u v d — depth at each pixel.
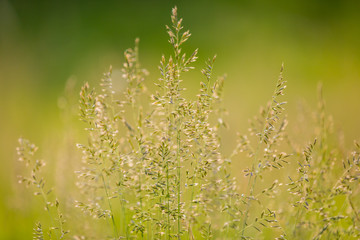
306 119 3.98
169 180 2.77
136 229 2.69
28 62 11.68
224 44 13.44
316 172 2.82
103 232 3.32
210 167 2.67
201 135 2.66
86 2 15.59
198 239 3.45
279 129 2.68
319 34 14.71
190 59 2.59
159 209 2.70
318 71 11.52
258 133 2.70
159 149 2.63
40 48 12.79
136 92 2.76
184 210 2.69
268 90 9.58
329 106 8.23
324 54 12.88
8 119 7.68
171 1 16.02
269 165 2.66
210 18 15.12
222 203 2.89
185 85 9.52
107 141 2.64
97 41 13.34
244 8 16.25
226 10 15.89
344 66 11.77
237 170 3.74
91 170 2.67
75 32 13.71
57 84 10.13
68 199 3.47
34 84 10.15
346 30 14.70
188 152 2.83
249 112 7.49
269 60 12.30
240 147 2.81
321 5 16.52
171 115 2.68
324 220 2.70
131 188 2.68
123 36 13.71
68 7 15.29
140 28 14.13
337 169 3.12
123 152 2.89
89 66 11.09
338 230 2.79
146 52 12.43
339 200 3.98
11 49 12.47
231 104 8.01
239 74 10.95
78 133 5.15
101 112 2.65
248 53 12.84
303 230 2.84
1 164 5.45
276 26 15.10
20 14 14.56
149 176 2.69
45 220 3.85
